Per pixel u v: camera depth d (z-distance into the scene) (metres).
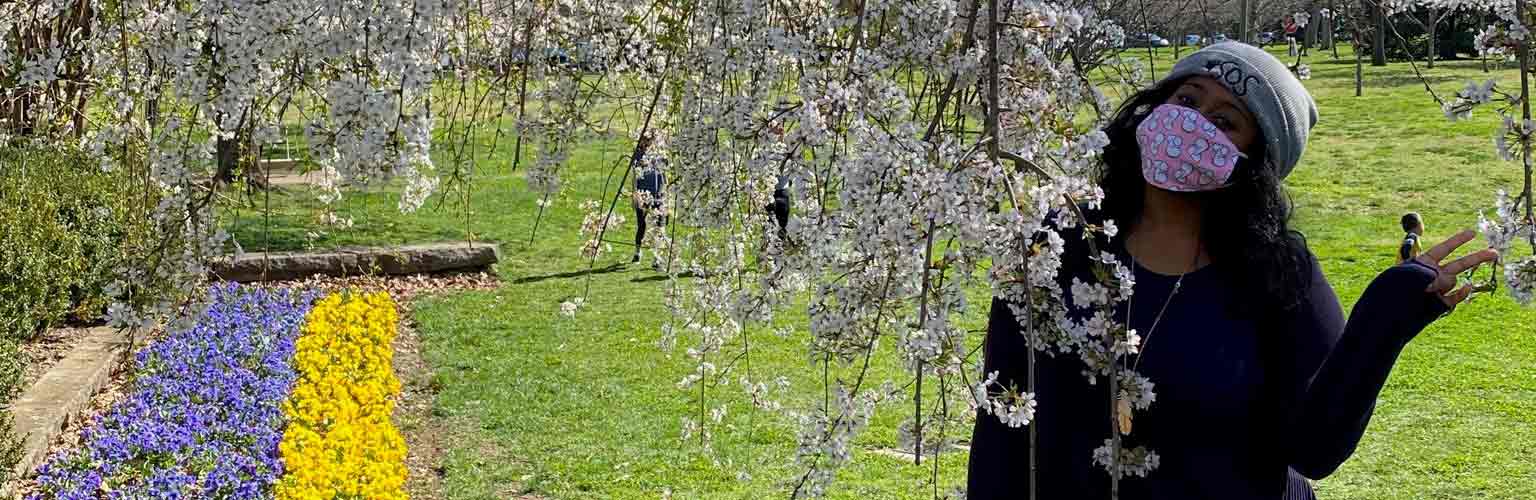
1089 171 2.10
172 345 8.27
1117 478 1.88
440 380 8.56
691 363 8.91
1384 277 1.94
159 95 3.26
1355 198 16.80
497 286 11.84
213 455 6.55
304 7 2.58
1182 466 2.02
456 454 7.06
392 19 2.49
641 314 10.52
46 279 8.02
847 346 2.21
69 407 6.99
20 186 7.95
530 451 7.09
